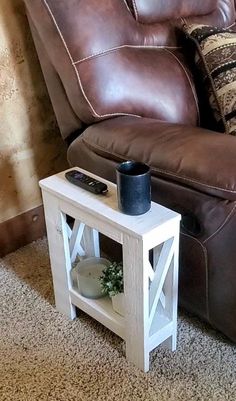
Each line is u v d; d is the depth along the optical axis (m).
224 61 1.45
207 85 1.49
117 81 1.39
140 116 1.44
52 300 1.57
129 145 1.27
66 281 1.44
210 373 1.30
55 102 1.55
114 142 1.31
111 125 1.37
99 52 1.37
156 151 1.21
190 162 1.14
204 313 1.31
